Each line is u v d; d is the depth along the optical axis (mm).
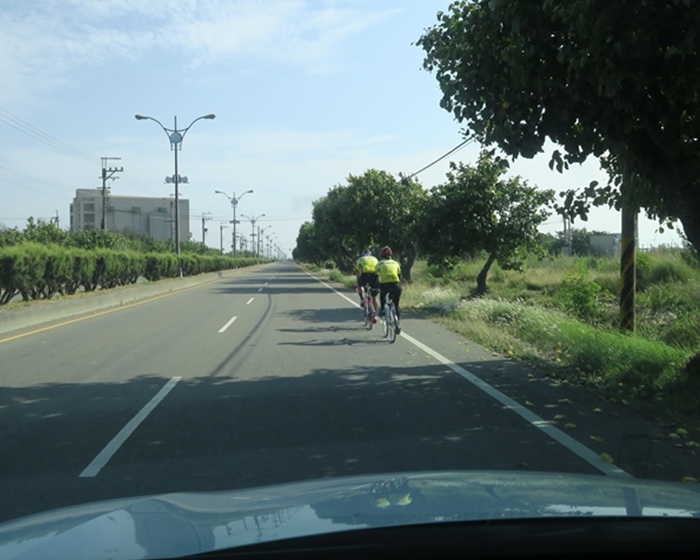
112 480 6098
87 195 145375
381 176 42250
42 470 6395
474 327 16891
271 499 3219
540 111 9000
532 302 24156
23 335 17344
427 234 26188
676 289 22141
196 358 13203
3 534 2916
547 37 8320
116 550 2484
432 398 9406
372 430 7730
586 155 9273
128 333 17641
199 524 2799
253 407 8914
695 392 9008
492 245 25391
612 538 2590
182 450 7016
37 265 24500
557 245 63969
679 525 2635
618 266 32188
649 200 9734
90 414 8609
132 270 39594
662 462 6543
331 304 28031
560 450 6922
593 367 11422
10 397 9656
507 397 9469
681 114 8898
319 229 66688
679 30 7625
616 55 7441
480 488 3240
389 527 2549
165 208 148625
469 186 25156
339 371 11617
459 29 10008
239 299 31797
